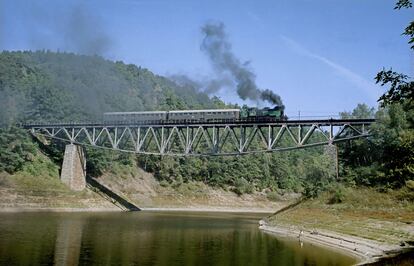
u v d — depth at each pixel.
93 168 124.25
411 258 37.12
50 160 111.12
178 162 158.75
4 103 120.62
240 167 171.75
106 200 111.12
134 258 39.59
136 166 148.75
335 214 68.25
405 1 20.20
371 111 146.62
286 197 174.75
